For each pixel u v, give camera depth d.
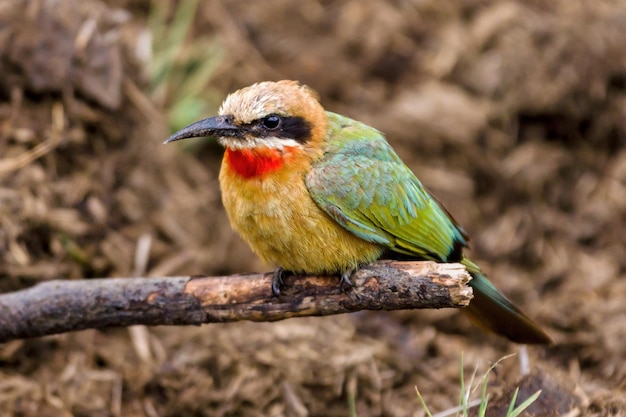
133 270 12.53
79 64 12.77
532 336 9.66
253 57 15.96
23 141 12.15
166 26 15.80
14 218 11.55
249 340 11.48
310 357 11.23
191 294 8.71
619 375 10.60
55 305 8.82
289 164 8.83
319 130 9.10
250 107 8.83
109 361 11.34
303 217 8.77
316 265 8.84
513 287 13.54
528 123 15.47
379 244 9.12
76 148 12.58
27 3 12.64
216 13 16.31
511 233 14.37
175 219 13.33
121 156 13.12
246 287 8.73
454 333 12.55
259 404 10.78
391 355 11.56
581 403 9.21
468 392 8.63
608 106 15.43
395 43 16.34
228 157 9.01
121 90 13.34
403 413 10.77
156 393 10.94
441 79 15.80
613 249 14.16
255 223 8.88
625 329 11.59
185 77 15.33
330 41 16.45
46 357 11.05
